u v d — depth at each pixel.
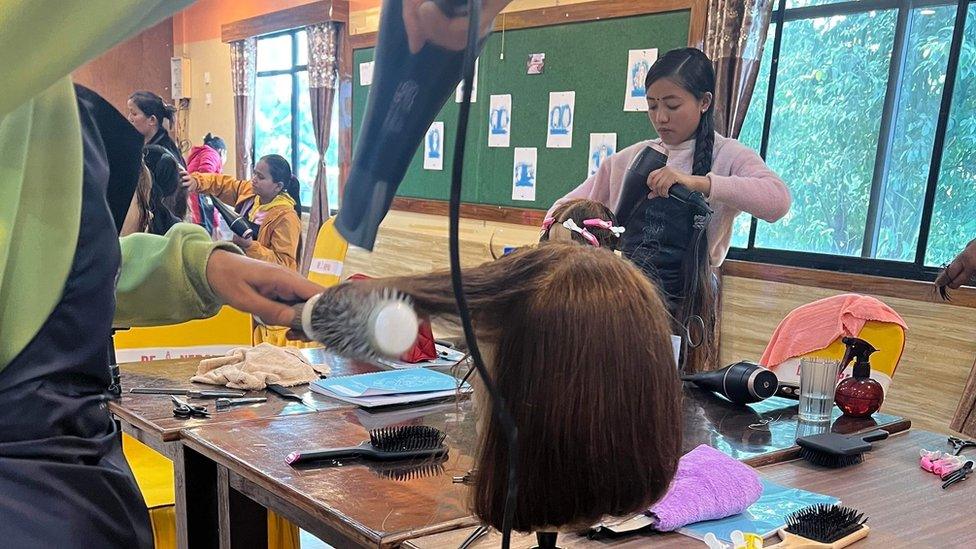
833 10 3.00
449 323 0.46
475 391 0.56
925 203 2.79
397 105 0.42
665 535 1.00
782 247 3.19
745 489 1.06
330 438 1.30
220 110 3.70
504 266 0.54
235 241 0.85
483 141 3.77
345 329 0.45
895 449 1.42
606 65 3.33
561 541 0.97
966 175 2.70
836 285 2.88
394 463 1.18
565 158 3.51
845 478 1.25
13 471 0.58
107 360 0.66
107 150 0.65
